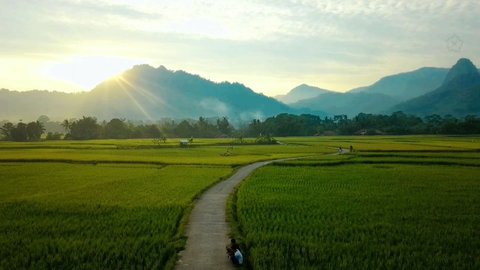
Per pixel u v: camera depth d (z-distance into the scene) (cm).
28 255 2142
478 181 4750
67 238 2472
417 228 2648
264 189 4184
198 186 4384
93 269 1973
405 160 7106
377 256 2162
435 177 5112
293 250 2211
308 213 3055
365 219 2873
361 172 5712
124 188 4262
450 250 2230
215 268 1972
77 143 13862
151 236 2514
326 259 2103
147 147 12119
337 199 3612
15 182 4838
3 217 2988
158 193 3934
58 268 2014
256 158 8062
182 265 2008
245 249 2278
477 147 9956
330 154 9038
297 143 14362
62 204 3409
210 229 2656
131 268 1977
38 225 2750
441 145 10925
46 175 5525
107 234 2528
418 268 1973
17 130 19250
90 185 4503
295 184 4553
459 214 3030
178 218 2962
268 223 2758
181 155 9069
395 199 3612
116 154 9275
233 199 3753
